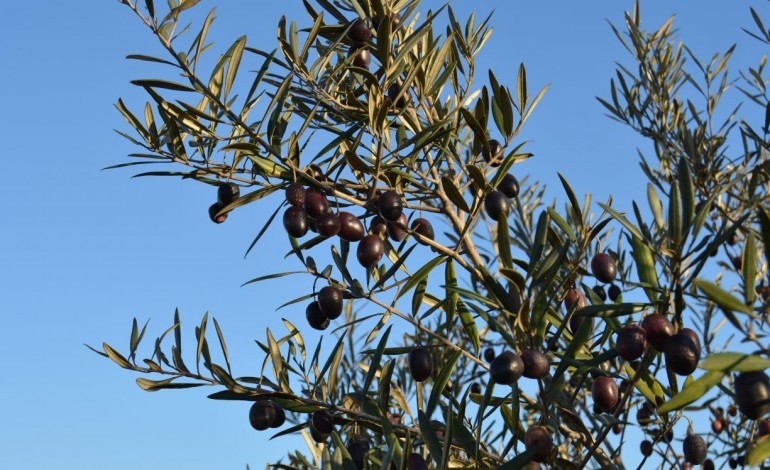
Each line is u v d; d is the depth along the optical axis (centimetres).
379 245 220
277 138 224
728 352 129
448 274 233
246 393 223
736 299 123
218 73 214
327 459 182
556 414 228
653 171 355
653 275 189
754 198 336
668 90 369
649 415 263
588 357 218
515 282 195
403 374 356
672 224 160
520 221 378
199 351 226
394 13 251
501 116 242
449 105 270
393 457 187
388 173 236
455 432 209
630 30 371
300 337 246
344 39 256
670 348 152
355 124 237
